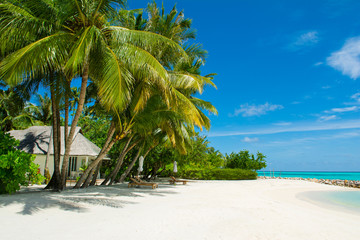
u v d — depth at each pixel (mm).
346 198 17000
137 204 8852
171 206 8844
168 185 18312
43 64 8297
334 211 11219
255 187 20922
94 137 30172
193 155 27812
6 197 8367
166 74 8773
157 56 12875
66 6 8742
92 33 8133
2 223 5422
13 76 7316
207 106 17219
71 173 22172
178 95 11883
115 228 5672
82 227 5562
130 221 6363
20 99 13961
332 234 6457
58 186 11281
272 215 8367
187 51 15945
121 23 11688
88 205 7926
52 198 8617
